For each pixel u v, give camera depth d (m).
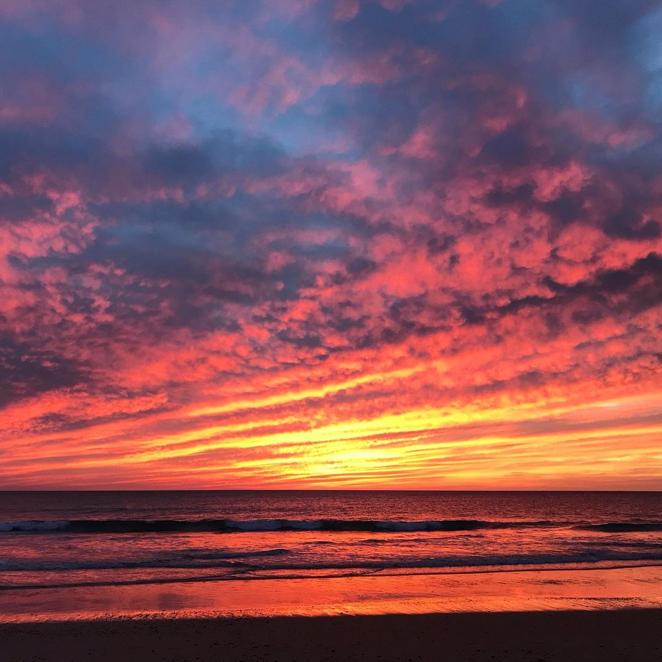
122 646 8.12
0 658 7.62
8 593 12.27
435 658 7.71
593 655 7.89
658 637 8.78
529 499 113.62
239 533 29.02
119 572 15.22
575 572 15.45
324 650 8.00
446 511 63.12
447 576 14.67
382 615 9.86
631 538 26.72
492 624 9.35
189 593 12.30
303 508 67.12
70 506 67.56
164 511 57.41
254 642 8.34
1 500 89.69
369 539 25.84
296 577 14.47
